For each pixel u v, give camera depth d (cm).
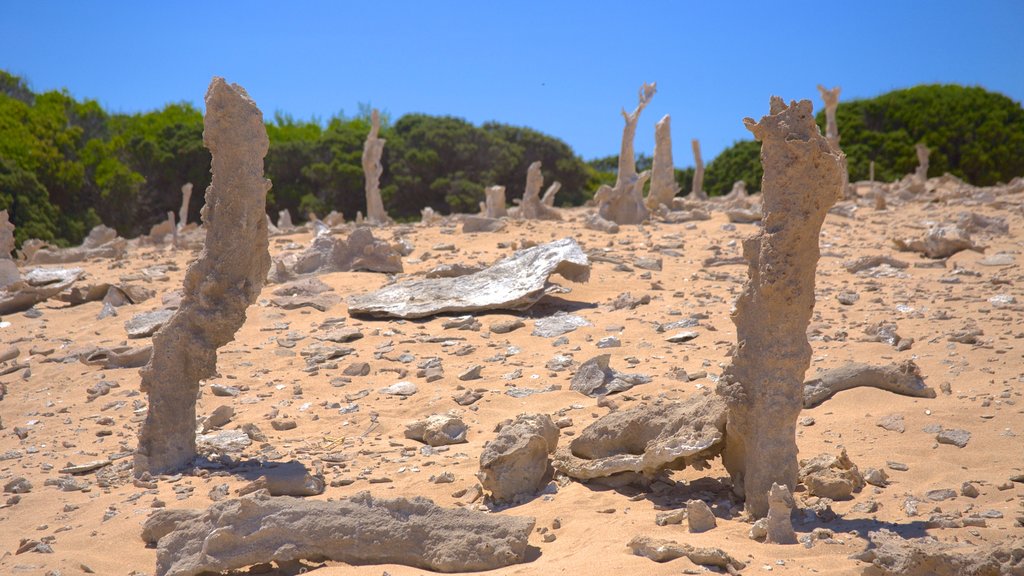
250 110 745
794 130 554
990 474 630
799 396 570
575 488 647
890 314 1101
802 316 566
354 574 514
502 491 633
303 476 671
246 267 760
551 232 1786
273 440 816
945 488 607
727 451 611
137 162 4078
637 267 1445
